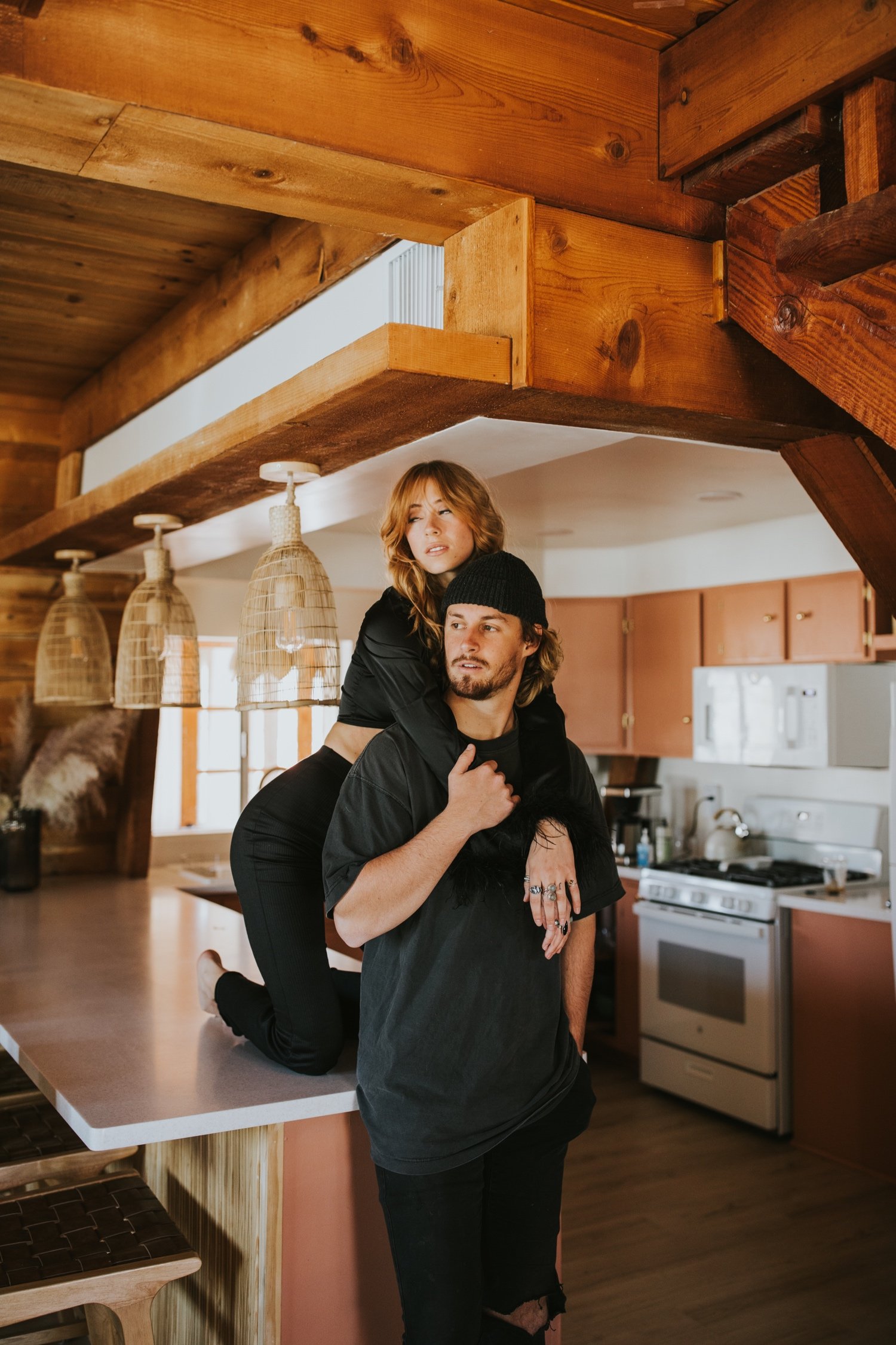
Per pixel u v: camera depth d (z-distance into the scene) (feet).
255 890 6.38
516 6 5.19
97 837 14.11
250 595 7.50
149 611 9.70
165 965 9.12
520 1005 5.25
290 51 4.57
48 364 11.44
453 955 5.11
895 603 7.12
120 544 11.42
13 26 4.04
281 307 7.64
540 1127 5.49
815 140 5.10
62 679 11.58
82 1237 5.98
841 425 6.34
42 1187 6.79
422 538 6.15
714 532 15.08
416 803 5.23
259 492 8.55
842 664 13.15
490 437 6.63
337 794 6.57
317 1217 6.02
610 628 16.40
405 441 6.75
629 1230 10.39
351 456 7.26
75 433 12.42
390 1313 6.23
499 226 5.36
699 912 13.61
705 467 10.41
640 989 14.73
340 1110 5.99
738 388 5.96
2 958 9.34
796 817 14.78
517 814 5.19
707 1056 13.43
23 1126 7.59
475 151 5.04
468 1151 5.12
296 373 7.52
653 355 5.64
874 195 4.69
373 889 4.95
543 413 5.90
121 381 10.92
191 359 9.19
